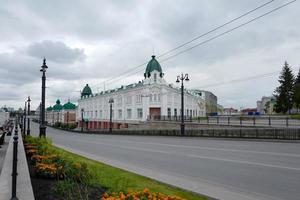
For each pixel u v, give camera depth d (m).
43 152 11.52
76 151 19.36
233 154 15.82
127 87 70.31
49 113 152.62
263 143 22.77
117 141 31.56
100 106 83.94
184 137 34.28
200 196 6.93
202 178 9.51
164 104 63.69
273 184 8.47
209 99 116.25
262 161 12.97
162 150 19.30
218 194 7.29
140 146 23.30
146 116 62.12
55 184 6.53
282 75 82.62
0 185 6.90
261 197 7.11
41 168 7.59
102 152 18.81
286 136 24.78
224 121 45.34
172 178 9.28
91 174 7.30
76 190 6.01
